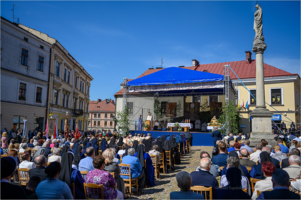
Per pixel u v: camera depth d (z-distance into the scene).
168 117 27.86
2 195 2.71
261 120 11.58
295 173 4.66
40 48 25.02
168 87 19.73
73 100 35.56
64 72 31.50
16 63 21.70
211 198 3.63
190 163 11.39
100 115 69.12
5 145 10.64
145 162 7.28
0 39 19.88
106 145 11.23
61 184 3.56
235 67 33.97
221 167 5.57
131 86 20.73
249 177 5.02
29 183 3.71
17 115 21.86
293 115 27.45
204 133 18.41
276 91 28.80
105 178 4.25
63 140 14.27
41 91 25.41
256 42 12.05
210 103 26.44
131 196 6.27
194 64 37.91
